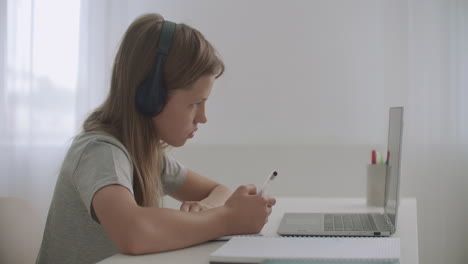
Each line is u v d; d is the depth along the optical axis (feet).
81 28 7.97
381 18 7.39
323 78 7.57
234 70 7.75
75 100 8.00
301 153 7.57
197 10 7.87
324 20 7.56
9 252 5.18
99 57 7.92
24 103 8.10
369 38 7.44
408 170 7.30
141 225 2.83
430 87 7.24
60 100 8.07
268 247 2.70
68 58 8.06
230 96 7.76
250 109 7.72
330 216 4.16
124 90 3.51
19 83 8.12
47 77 8.09
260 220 3.26
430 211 7.25
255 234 3.23
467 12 7.14
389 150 4.76
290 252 2.57
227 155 7.72
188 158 7.79
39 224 5.21
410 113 7.30
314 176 7.54
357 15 7.47
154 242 2.83
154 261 2.66
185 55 3.36
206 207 3.95
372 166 5.01
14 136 8.05
